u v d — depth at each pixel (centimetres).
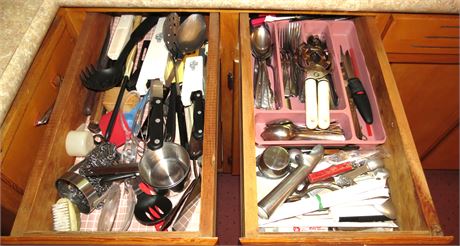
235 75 91
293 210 61
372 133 71
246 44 72
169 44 79
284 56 83
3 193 64
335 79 76
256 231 51
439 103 101
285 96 77
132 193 64
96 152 66
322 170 67
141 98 74
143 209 62
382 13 77
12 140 64
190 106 74
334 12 77
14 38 68
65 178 61
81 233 51
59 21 77
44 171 59
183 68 79
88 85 73
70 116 68
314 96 70
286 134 69
